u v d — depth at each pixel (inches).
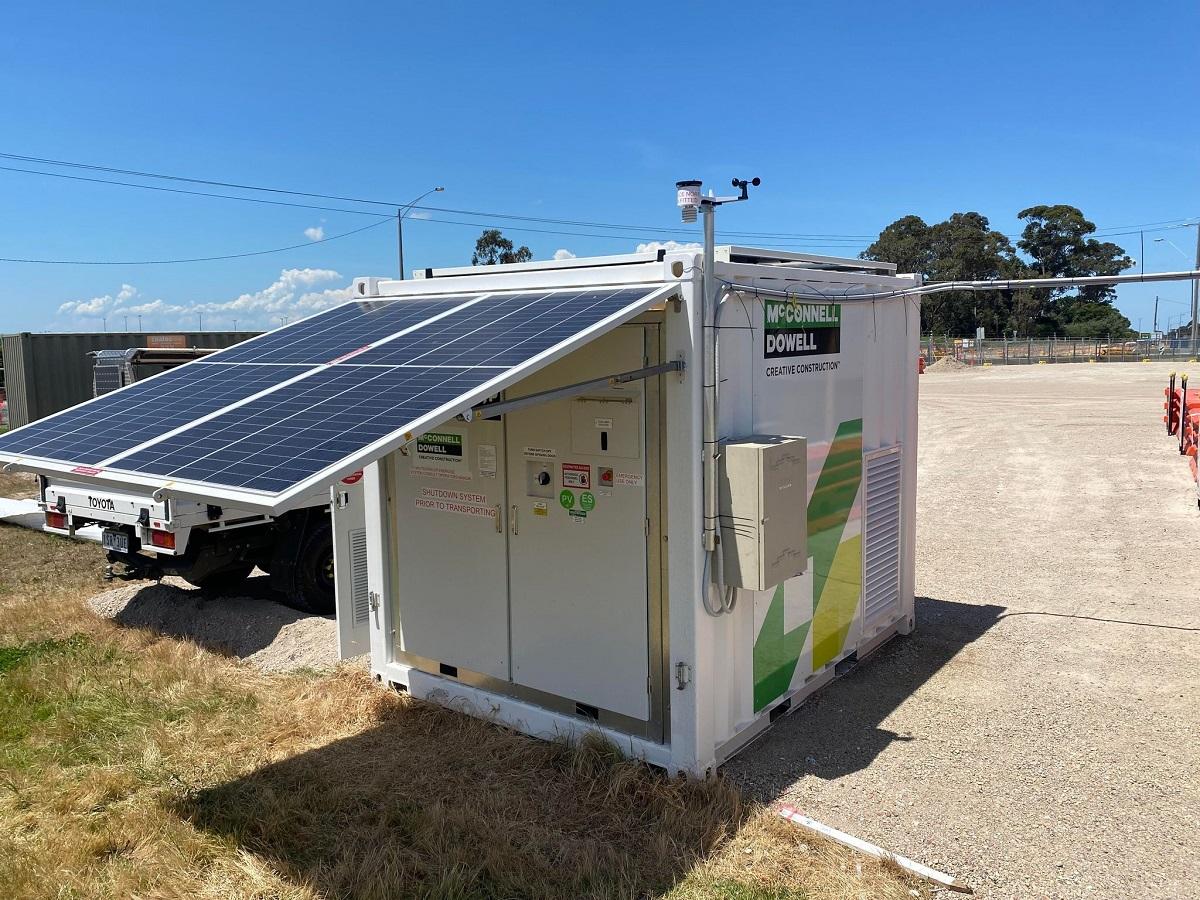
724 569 171.3
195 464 138.0
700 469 168.1
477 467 199.5
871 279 230.5
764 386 187.5
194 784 176.4
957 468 569.9
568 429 183.9
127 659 249.3
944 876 143.3
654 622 176.6
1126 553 353.4
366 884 139.9
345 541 236.1
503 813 162.7
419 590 215.0
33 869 146.6
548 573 190.7
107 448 158.7
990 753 186.4
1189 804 165.2
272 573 288.4
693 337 164.7
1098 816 161.6
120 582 331.0
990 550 366.6
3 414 946.7
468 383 139.8
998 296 2615.7
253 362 197.8
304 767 182.5
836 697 216.8
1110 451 606.5
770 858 148.2
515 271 208.5
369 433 130.6
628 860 147.3
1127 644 250.1
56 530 277.6
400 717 206.1
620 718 183.6
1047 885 141.9
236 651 261.9
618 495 178.2
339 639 235.8
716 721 177.3
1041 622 271.4
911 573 261.7
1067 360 1930.4
